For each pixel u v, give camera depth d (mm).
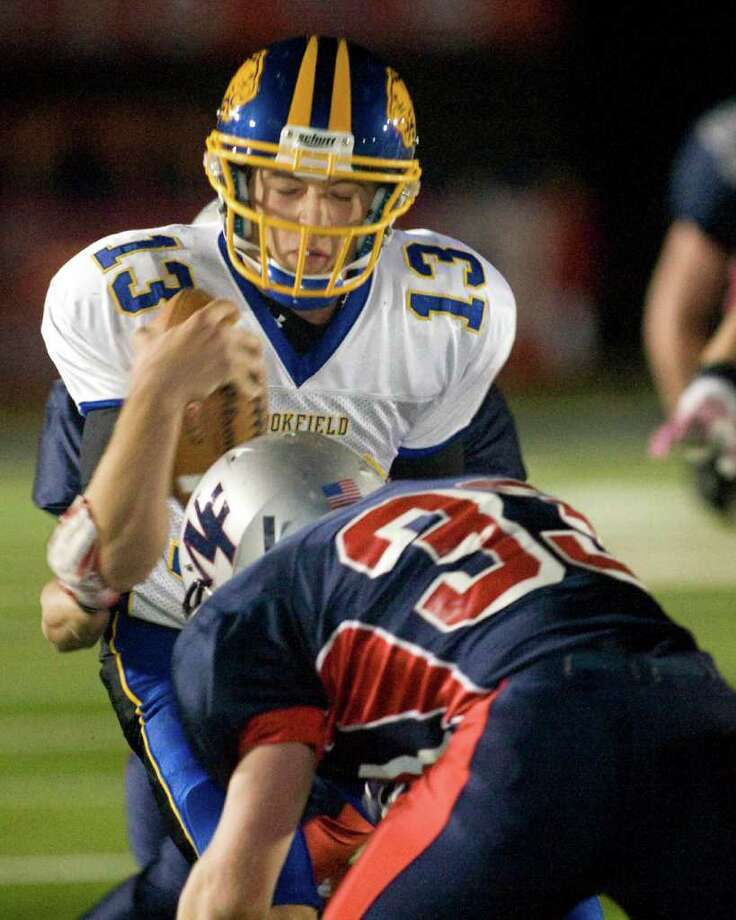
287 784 7180
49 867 12375
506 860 6848
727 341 18047
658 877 7125
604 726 7000
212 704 7328
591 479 33719
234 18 49750
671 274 16656
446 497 7773
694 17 52594
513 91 52594
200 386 8430
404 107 9719
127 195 47969
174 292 9680
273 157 9383
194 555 8477
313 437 8656
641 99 52969
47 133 47688
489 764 6934
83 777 14695
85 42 49500
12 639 20125
